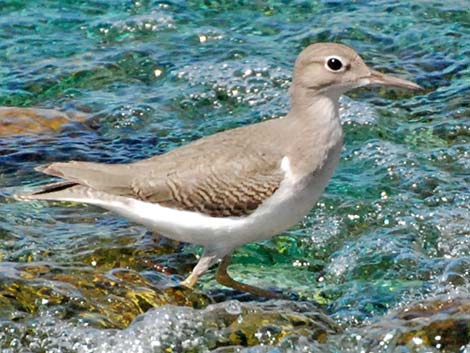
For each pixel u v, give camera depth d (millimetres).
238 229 13430
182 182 13352
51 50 20781
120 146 17953
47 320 13203
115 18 21656
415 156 17375
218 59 20312
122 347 12969
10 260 14617
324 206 16141
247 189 13227
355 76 13586
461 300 13570
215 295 14320
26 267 14023
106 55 20578
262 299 14273
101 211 16016
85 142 17984
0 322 13102
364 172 17047
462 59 20297
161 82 19906
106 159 17516
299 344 12984
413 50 20641
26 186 16641
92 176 13578
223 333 13141
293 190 13266
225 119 18828
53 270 14023
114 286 13812
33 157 17422
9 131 18109
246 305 13555
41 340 13023
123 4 22078
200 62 20234
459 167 17109
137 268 14680
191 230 13531
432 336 12844
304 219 15906
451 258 14992
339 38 20969
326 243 15516
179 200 13352
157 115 18906
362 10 21859
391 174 16922
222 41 20906
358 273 14805
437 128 18188
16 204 16141
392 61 20312
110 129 18516
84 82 19906
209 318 13305
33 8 22062
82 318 13250
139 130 18516
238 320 13305
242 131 13758
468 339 12766
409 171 16953
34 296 13461
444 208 15992
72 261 14602
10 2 22172
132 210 13555
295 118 13539
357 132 18125
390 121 18453
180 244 15219
